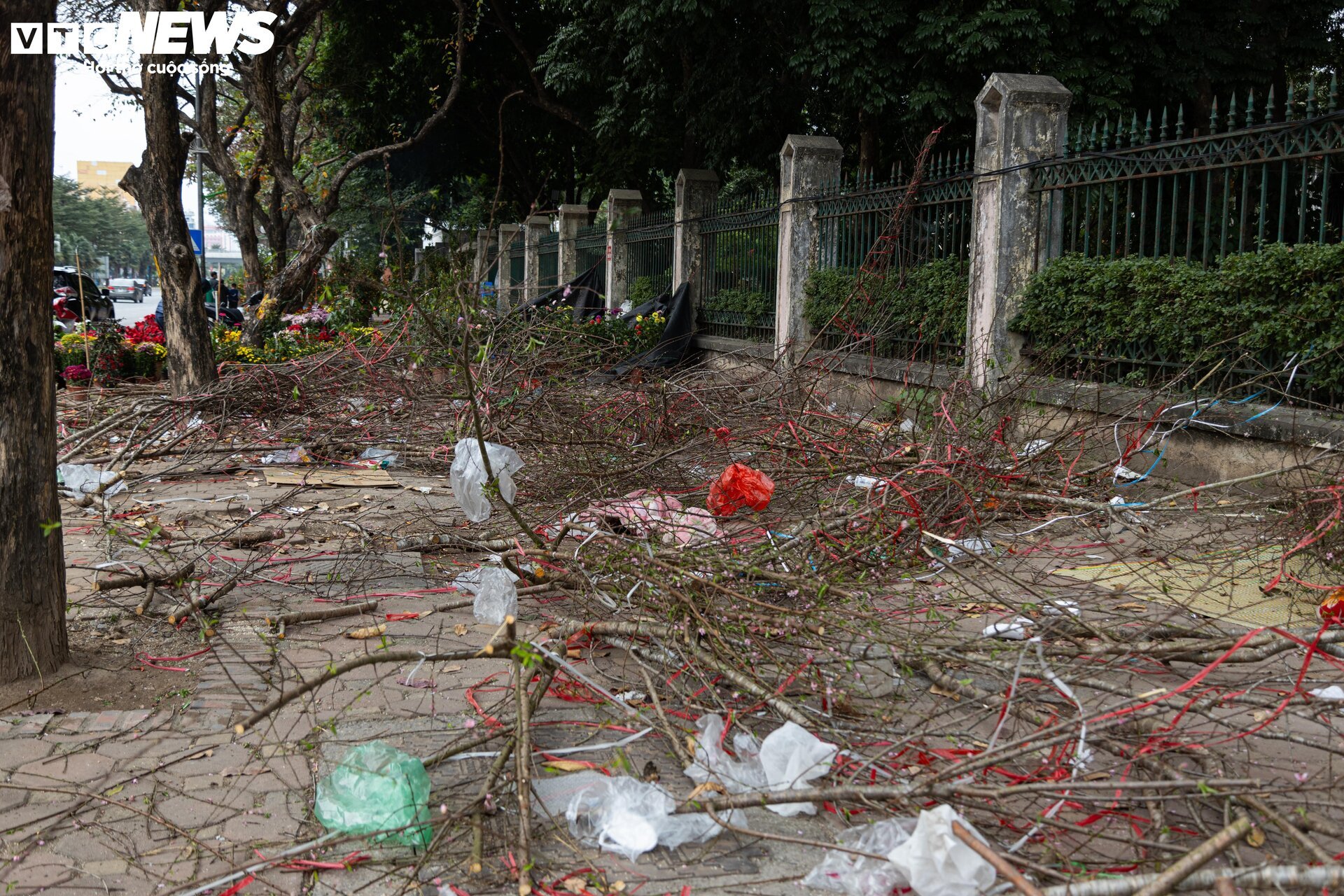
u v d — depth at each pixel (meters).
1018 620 4.53
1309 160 6.93
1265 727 3.26
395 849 2.87
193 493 7.84
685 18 15.95
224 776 3.29
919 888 2.49
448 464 8.88
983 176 9.64
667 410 8.30
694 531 5.48
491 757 3.35
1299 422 6.83
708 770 3.10
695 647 3.85
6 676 3.97
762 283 14.68
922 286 10.71
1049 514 6.57
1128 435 7.65
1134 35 13.65
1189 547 5.89
